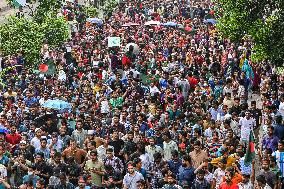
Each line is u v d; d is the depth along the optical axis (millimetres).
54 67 67000
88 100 52812
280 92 51469
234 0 57406
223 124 44938
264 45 52594
